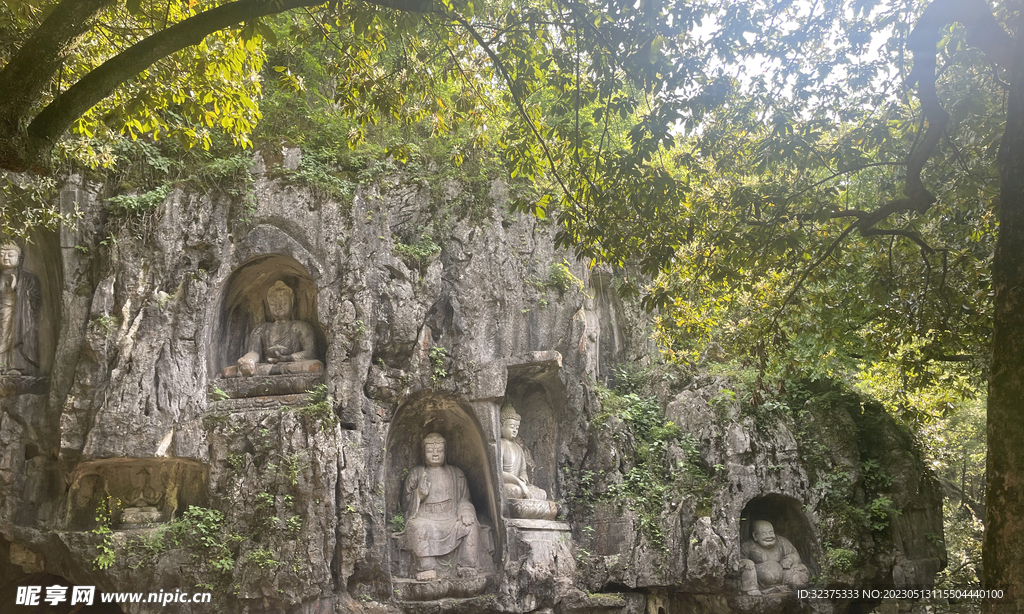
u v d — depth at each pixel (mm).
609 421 21969
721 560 20203
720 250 16750
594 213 14141
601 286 24391
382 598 18922
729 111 14789
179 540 18375
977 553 29484
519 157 14367
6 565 20156
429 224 21391
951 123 16734
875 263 18297
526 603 19594
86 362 19078
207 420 19062
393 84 13938
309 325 20984
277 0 9758
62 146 17094
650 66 12336
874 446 23109
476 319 20938
